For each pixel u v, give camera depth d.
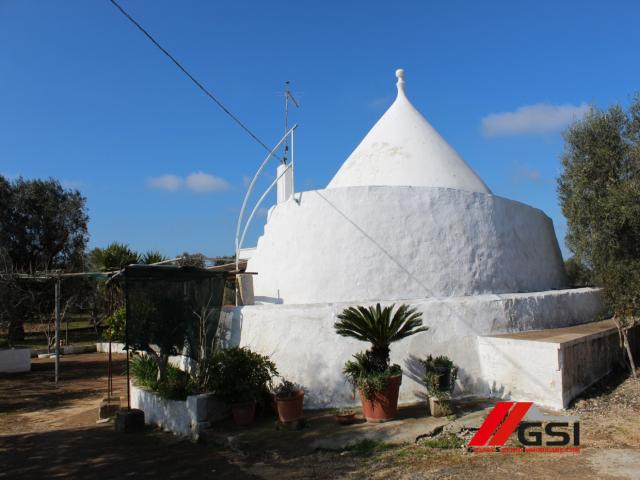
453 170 12.72
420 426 7.27
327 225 10.30
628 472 5.48
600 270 11.39
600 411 7.73
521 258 11.80
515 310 9.65
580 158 12.97
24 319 24.00
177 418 8.76
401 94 14.41
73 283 24.78
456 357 8.83
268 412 8.66
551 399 7.96
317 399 8.52
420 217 10.30
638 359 11.38
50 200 29.77
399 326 7.72
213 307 9.22
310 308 8.86
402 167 12.41
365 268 9.99
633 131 12.41
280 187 13.91
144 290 9.39
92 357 20.97
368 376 7.57
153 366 10.98
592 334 9.38
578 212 12.40
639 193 11.17
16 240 28.22
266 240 11.37
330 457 6.63
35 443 8.89
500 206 11.41
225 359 8.44
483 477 5.59
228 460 6.98
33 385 14.98
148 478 6.56
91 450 8.14
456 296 10.15
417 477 5.72
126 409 9.70
